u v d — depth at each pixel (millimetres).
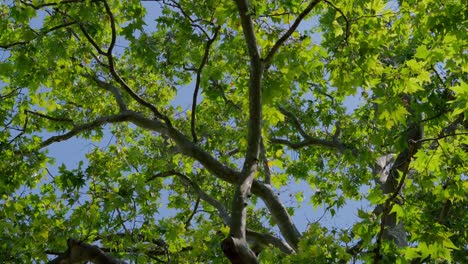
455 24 7059
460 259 7984
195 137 9000
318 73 8109
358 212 6223
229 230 6812
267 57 7156
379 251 6004
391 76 6941
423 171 6840
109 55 8516
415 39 8953
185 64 10875
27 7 7930
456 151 6762
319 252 6074
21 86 9508
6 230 8570
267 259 7156
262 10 7785
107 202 8867
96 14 8219
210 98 9367
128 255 8375
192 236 8117
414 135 8633
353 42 8102
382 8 7988
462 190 6848
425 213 6707
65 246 9180
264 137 10094
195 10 9008
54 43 8336
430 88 7672
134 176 9141
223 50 8875
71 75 9945
